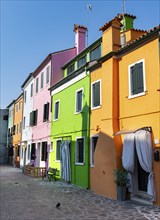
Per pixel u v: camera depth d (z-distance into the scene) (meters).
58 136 18.50
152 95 9.87
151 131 9.68
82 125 14.89
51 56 21.20
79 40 21.75
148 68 10.20
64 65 20.80
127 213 8.17
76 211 8.52
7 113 43.59
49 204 9.71
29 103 28.33
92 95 14.18
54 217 7.75
